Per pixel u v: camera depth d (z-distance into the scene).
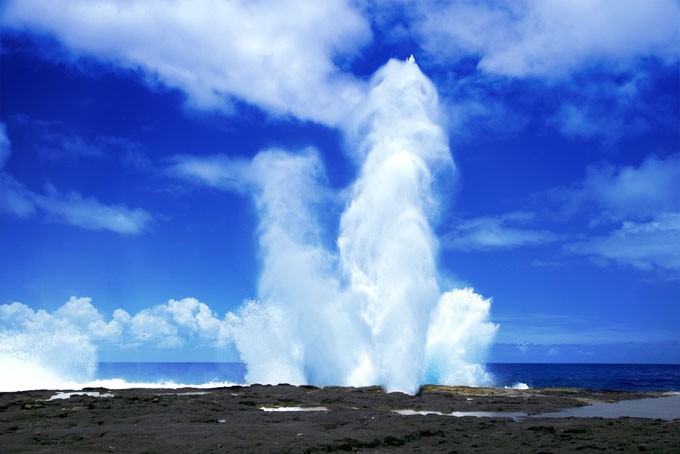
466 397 32.06
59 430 19.39
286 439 17.55
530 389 38.47
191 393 32.56
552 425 20.98
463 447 17.33
